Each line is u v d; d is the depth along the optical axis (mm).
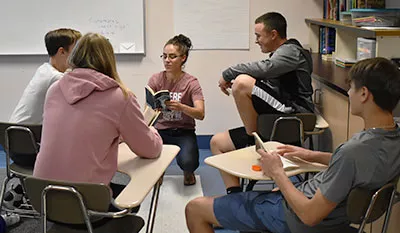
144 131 2102
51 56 2885
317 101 3479
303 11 4387
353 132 2688
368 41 3029
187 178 3676
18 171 2684
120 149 2377
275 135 2883
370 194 1759
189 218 2230
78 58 2033
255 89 3027
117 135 2037
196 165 3643
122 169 2127
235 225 2113
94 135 1951
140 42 4355
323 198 1741
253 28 4379
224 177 3016
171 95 3639
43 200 1835
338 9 3895
